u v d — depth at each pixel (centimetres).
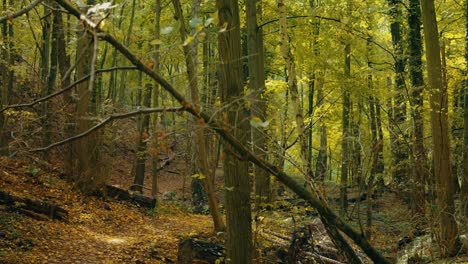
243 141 426
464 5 1228
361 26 1184
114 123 1362
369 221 906
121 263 884
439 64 821
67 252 891
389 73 1262
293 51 1193
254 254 607
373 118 1372
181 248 837
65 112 1273
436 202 812
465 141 959
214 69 1238
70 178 1432
